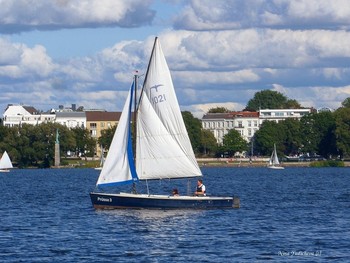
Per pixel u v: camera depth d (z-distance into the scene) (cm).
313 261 12156
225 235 14712
